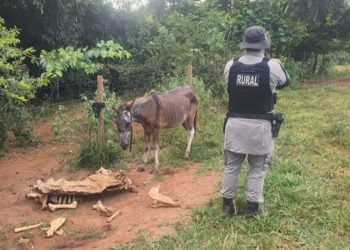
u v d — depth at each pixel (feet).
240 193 18.69
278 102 41.75
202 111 34.32
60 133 27.45
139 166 23.61
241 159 16.53
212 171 22.57
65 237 16.61
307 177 20.49
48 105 38.04
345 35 66.39
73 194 19.69
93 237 16.47
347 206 17.51
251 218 16.56
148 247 15.24
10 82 24.64
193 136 25.82
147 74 43.16
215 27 44.55
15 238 16.78
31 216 18.67
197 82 35.47
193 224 16.65
